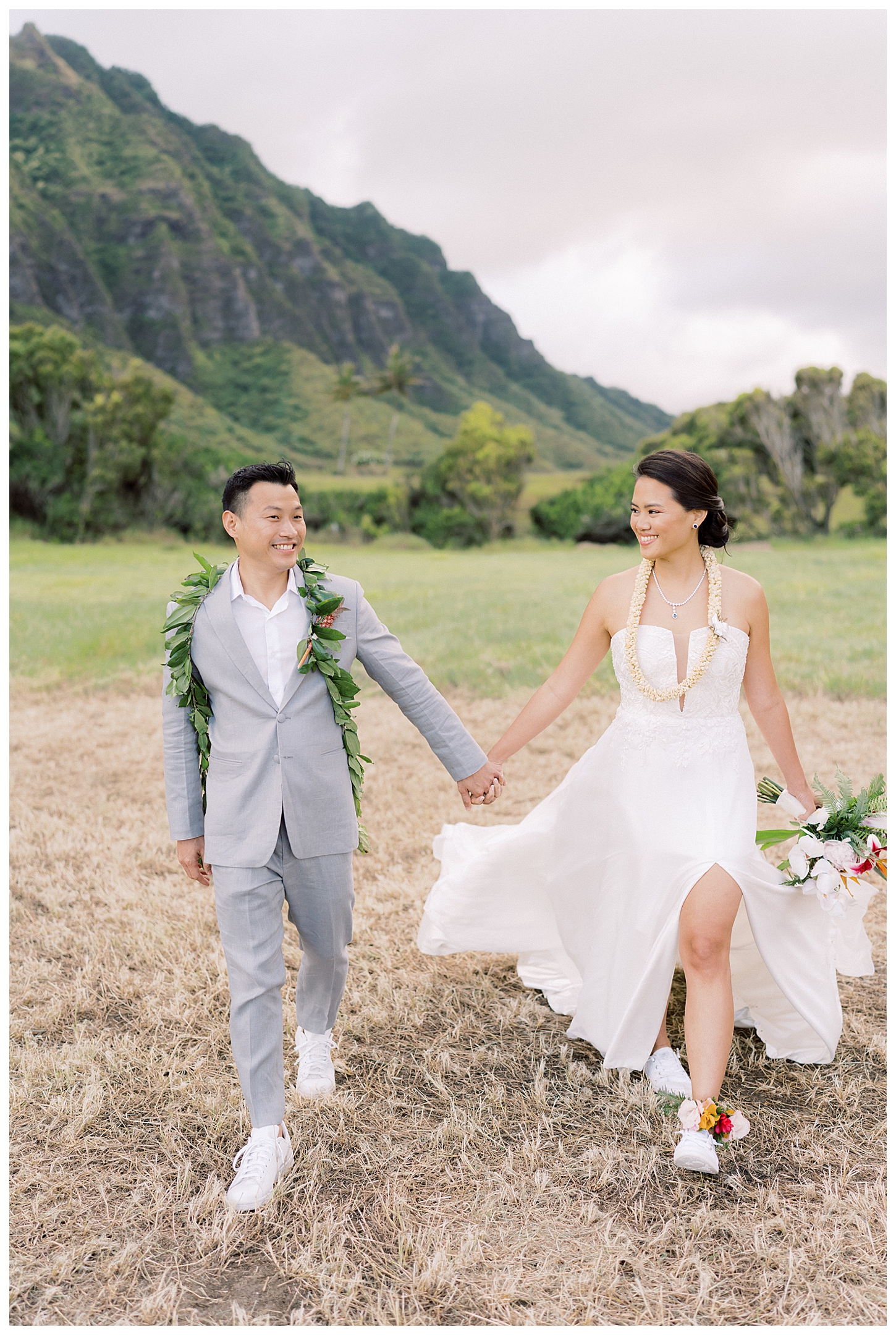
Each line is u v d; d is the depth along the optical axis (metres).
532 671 9.33
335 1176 2.47
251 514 2.43
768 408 58.06
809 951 2.82
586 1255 2.19
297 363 185.38
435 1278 2.10
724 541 2.88
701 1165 2.38
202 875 2.67
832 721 7.27
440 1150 2.57
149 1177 2.46
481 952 3.76
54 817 5.41
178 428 140.00
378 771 6.23
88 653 10.45
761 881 2.73
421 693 2.78
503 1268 2.16
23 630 11.99
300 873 2.54
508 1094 2.84
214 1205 2.35
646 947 2.79
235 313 193.12
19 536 54.88
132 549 48.66
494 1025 3.25
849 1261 2.17
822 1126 2.69
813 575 21.61
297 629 2.53
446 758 2.83
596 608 3.03
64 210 187.62
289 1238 2.25
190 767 2.62
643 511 2.77
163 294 181.62
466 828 3.77
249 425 168.00
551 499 80.44
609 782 2.97
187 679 2.54
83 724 7.71
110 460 56.97
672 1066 2.87
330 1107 2.75
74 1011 3.29
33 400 57.66
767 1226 2.28
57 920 4.03
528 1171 2.49
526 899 3.36
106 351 159.25
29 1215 2.33
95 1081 2.84
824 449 57.38
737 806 2.78
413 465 157.62
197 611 2.52
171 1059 2.97
